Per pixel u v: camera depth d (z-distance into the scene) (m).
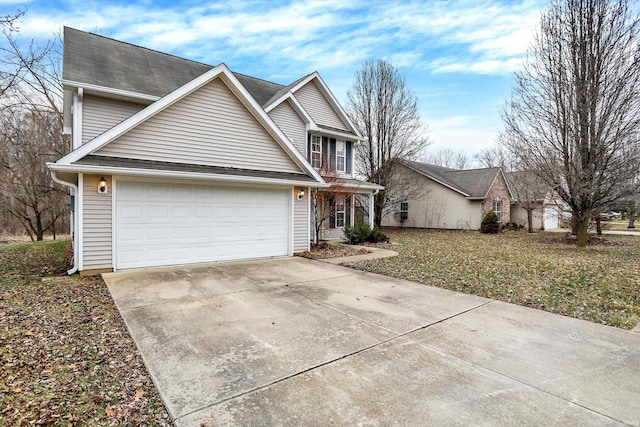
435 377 3.11
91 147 7.02
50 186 20.03
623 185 12.98
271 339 3.95
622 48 12.35
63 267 8.20
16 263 8.77
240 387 2.90
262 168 9.86
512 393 2.85
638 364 3.44
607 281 7.32
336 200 14.44
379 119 22.50
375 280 7.22
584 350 3.77
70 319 4.50
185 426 2.38
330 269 8.39
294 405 2.64
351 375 3.13
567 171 13.58
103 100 9.50
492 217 21.11
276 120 13.37
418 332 4.25
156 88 10.10
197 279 6.96
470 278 7.53
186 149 8.48
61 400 2.66
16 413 2.47
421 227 25.62
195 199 8.50
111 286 6.25
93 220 7.16
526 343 3.95
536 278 7.59
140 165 7.54
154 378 3.03
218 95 8.98
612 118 12.73
